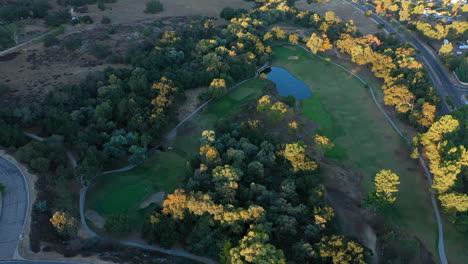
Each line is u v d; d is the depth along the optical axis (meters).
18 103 136.88
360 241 99.19
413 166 127.00
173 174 118.62
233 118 153.88
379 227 104.31
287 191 102.81
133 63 171.25
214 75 171.25
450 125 119.88
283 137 142.12
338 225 103.50
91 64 171.00
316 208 97.38
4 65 163.25
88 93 144.88
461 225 99.00
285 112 153.62
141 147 127.12
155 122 134.75
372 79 183.38
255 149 122.00
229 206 92.25
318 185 108.75
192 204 90.88
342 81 185.25
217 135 135.00
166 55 179.50
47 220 90.56
